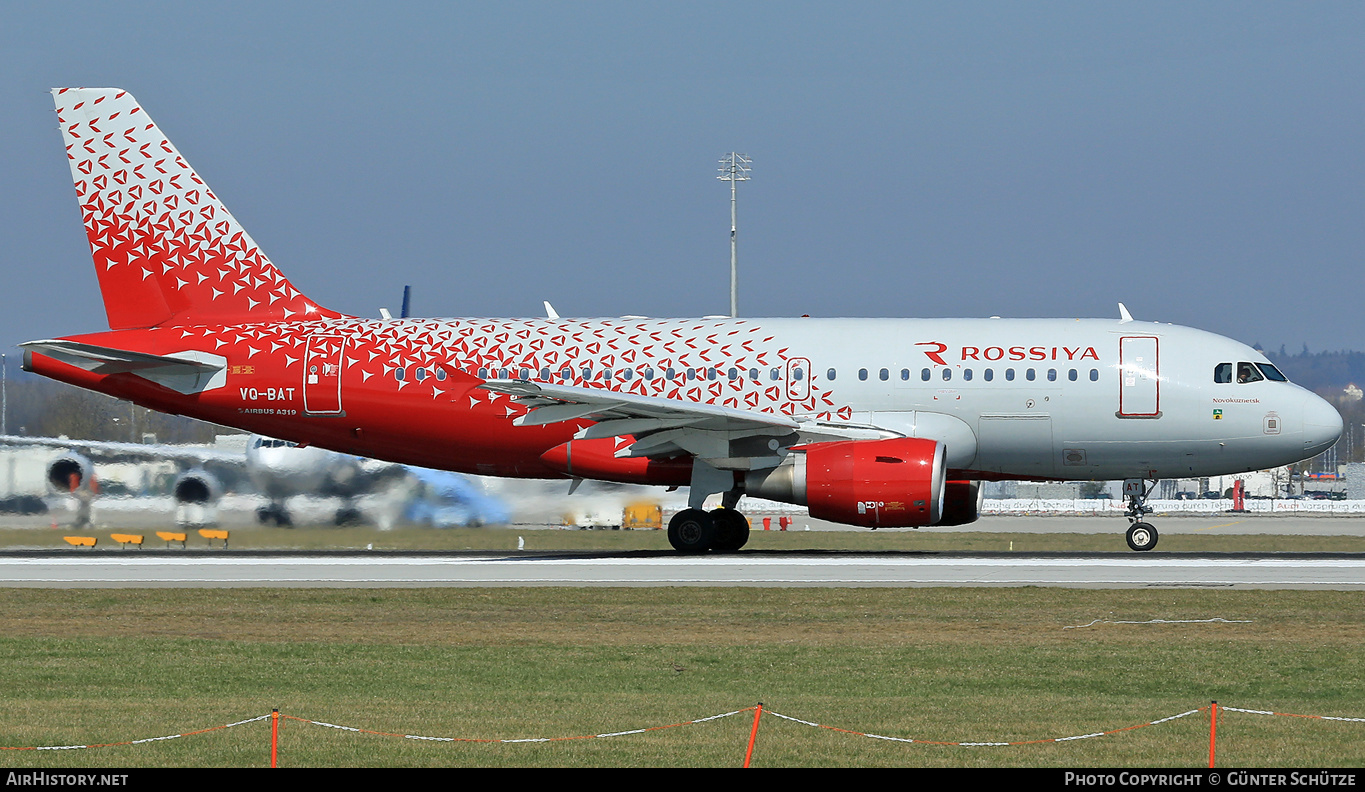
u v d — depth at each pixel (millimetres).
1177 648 75500
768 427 123562
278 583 105750
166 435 183500
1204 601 93125
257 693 62906
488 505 160500
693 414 121688
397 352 132625
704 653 74625
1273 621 84812
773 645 77562
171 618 88750
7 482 158125
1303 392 127562
